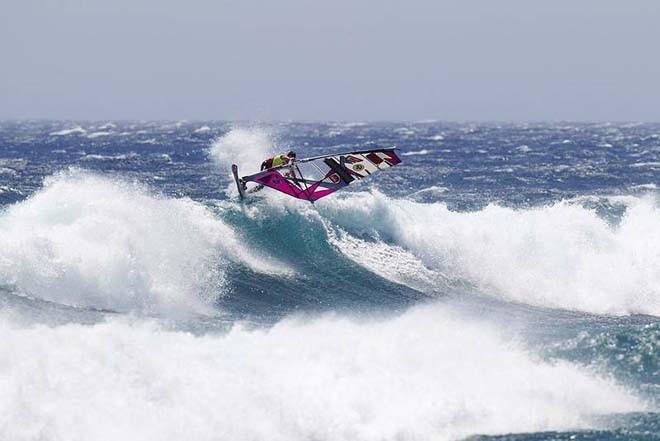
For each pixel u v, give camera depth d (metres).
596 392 56.09
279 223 92.56
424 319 74.62
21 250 69.94
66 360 47.38
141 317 70.12
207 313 75.19
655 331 64.50
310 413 48.97
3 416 42.59
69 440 42.78
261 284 83.94
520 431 50.44
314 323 65.94
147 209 84.38
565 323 82.44
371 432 48.78
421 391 52.66
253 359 53.16
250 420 47.38
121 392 46.50
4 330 49.56
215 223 88.50
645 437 50.09
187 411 46.62
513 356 60.44
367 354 56.12
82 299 70.94
